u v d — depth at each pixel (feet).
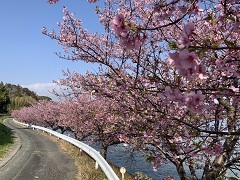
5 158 38.50
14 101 292.81
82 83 24.93
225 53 8.95
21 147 50.83
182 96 6.48
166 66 17.06
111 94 21.44
